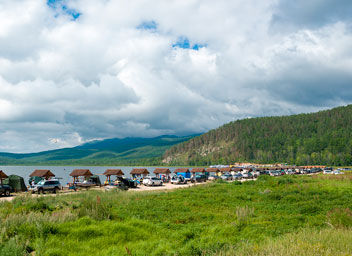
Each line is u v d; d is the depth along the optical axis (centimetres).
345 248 868
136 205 2212
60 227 1262
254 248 907
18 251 928
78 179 5772
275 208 2202
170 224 1559
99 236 1209
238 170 8900
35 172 4944
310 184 3872
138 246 1079
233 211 2019
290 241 962
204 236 1268
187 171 7269
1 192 3503
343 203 2384
